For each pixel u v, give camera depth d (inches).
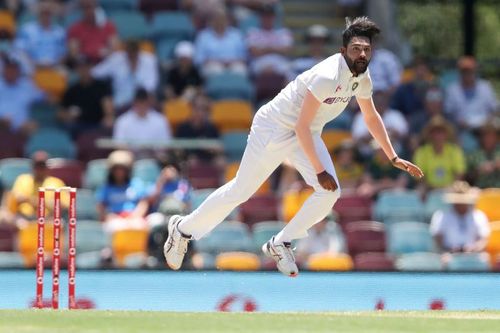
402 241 1759.4
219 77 2197.3
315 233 1711.4
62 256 1579.7
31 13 2331.4
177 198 1711.4
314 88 1011.9
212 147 1914.4
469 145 2140.7
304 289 1390.3
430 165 1946.4
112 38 2204.7
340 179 1905.8
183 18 2352.4
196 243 1691.7
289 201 1770.4
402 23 3449.8
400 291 1398.9
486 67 2498.8
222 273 1389.0
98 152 1947.6
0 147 1926.7
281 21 2504.9
